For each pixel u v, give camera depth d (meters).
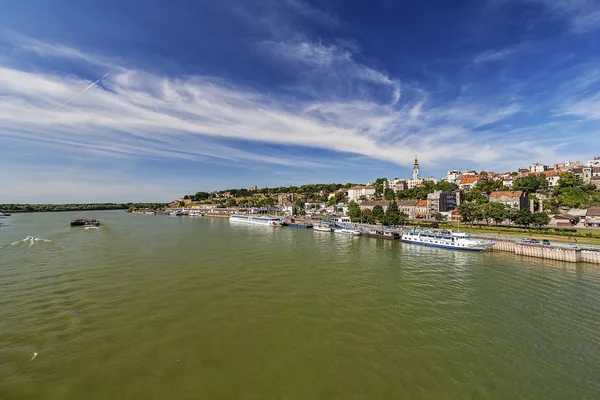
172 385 24.61
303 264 66.31
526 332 34.72
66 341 31.19
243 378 25.62
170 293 45.66
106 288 47.50
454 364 28.14
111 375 25.78
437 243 95.38
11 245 86.44
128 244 90.75
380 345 31.34
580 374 26.94
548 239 89.94
